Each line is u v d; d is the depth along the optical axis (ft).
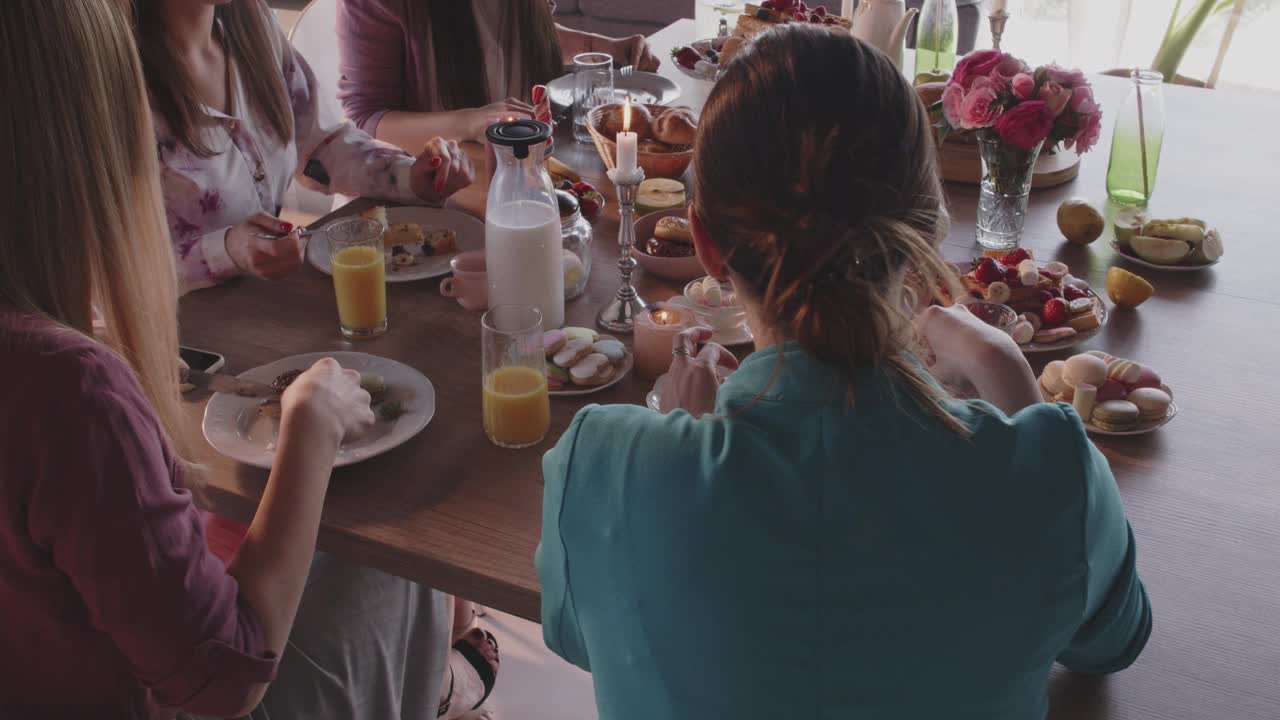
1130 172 5.36
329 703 4.22
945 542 2.01
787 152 1.99
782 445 2.08
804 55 2.00
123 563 2.60
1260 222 5.21
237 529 4.27
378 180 5.61
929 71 7.05
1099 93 6.83
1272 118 6.56
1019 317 4.22
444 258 4.94
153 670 2.73
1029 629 2.05
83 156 2.59
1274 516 3.25
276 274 4.68
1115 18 14.29
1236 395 3.86
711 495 2.06
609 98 6.26
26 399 2.50
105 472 2.55
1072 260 4.90
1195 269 4.77
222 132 5.42
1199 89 7.09
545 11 7.27
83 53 2.54
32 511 2.57
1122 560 2.29
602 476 2.17
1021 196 4.82
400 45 7.12
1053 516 2.03
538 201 4.09
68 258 2.64
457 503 3.39
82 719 2.99
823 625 2.02
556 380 3.95
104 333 3.08
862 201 2.01
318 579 4.17
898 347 2.13
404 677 4.79
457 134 6.50
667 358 3.97
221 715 2.88
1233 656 2.75
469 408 3.88
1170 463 3.50
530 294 4.19
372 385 3.82
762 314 2.23
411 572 3.21
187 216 5.35
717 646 2.07
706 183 2.12
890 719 2.06
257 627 2.91
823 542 2.02
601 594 2.18
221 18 5.39
